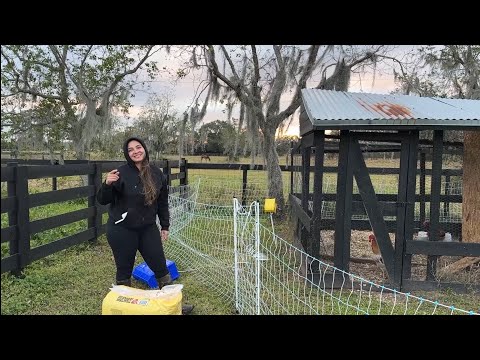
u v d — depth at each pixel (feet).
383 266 16.43
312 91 19.79
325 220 21.49
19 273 14.87
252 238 15.51
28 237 15.31
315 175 15.08
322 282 14.98
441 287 14.84
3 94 34.94
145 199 12.06
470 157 18.29
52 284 14.42
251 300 12.57
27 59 35.14
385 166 32.09
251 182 34.06
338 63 27.09
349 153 14.87
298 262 17.76
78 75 35.86
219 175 38.99
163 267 12.77
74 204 31.60
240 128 30.60
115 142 39.99
